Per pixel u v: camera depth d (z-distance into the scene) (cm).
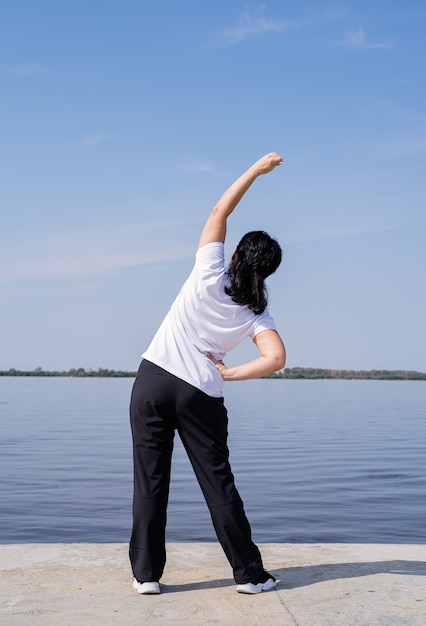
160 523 320
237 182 321
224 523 315
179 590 324
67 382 17138
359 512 1039
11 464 1684
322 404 6103
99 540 823
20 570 357
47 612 293
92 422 3509
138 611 295
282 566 367
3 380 19575
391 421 3650
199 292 314
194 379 309
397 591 322
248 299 313
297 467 1636
